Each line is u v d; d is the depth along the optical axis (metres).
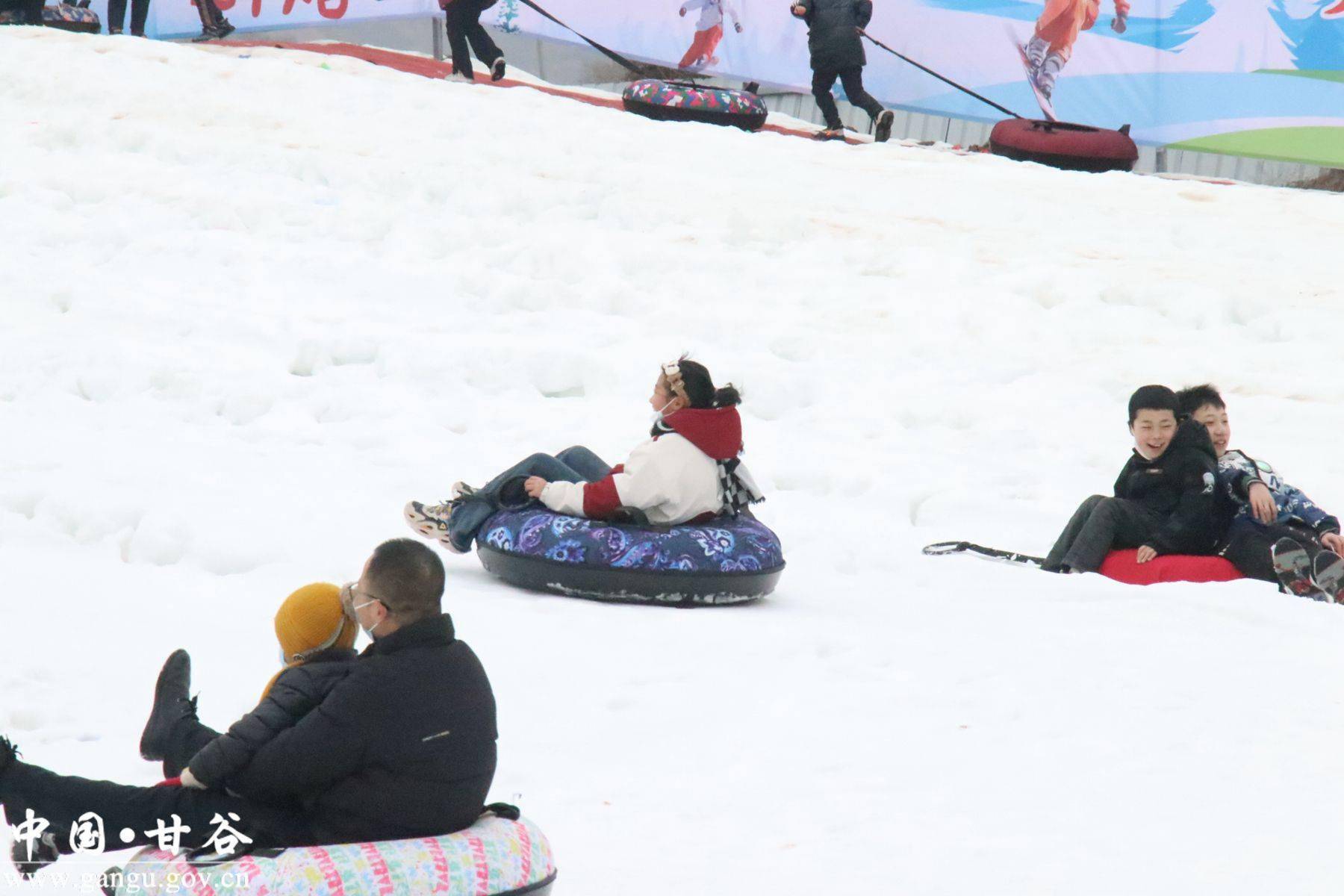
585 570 24.59
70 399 36.03
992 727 19.09
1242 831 15.53
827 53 72.50
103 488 29.06
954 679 21.09
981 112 81.38
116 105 62.78
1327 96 76.38
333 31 86.62
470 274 48.66
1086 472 37.00
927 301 48.66
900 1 81.56
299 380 39.16
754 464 36.16
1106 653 22.66
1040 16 79.69
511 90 73.50
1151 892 13.85
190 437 34.16
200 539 26.27
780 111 87.25
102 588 23.59
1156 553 28.36
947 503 34.19
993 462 37.34
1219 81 77.69
